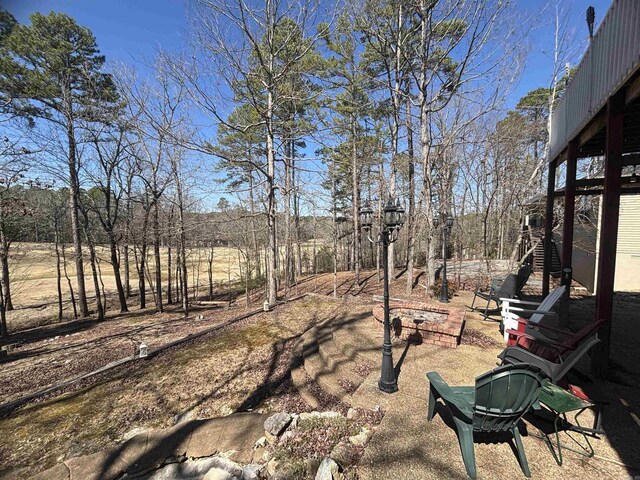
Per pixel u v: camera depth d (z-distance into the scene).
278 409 3.74
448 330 4.29
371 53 10.44
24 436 3.45
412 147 10.82
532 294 8.21
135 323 10.02
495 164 9.84
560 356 2.81
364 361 4.09
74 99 10.31
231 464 2.81
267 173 9.05
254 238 14.35
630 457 2.14
